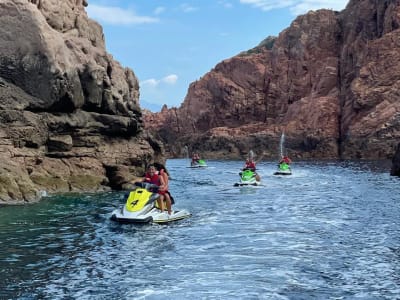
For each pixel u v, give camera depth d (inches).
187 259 426.3
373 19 3592.5
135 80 1448.1
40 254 442.6
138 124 1190.9
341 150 3221.0
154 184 649.6
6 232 547.8
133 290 338.3
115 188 1061.8
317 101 3476.9
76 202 809.5
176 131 4530.0
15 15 994.7
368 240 504.1
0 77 964.6
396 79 3080.7
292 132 3489.2
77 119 1031.6
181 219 649.6
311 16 4092.0
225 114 4291.3
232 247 474.3
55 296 324.5
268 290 338.6
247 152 3597.4
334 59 3747.5
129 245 482.3
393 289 340.5
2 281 357.7
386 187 1139.9
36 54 981.8
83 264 408.2
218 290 338.6
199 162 2470.5
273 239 512.4
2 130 889.5
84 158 1029.8
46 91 978.7
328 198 915.4
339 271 386.9
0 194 777.6
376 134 2893.7
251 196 964.0
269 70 4249.5
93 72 1071.0
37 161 935.7
